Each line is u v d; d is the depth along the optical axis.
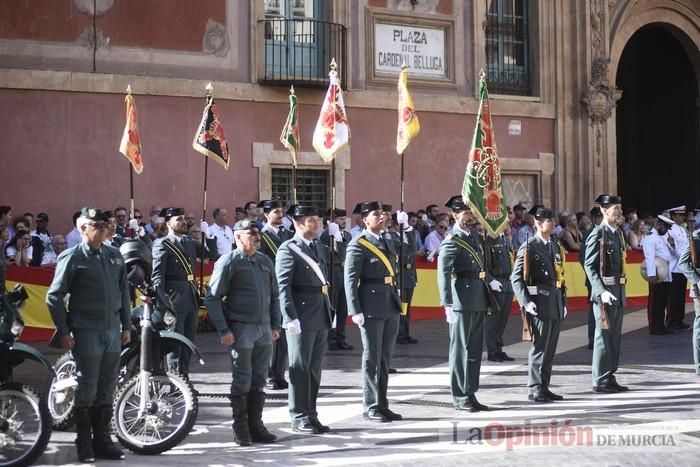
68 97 22.53
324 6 25.98
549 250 14.00
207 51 24.20
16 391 10.34
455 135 27.56
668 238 21.27
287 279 11.96
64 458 10.76
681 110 34.28
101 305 10.72
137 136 16.59
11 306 10.82
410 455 10.72
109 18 23.08
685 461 10.37
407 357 17.97
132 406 11.34
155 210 21.86
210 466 10.35
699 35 32.97
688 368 16.55
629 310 25.38
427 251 23.97
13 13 22.06
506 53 29.08
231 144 24.39
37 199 22.20
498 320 17.75
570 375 16.02
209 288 11.35
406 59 26.97
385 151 26.45
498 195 14.86
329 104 15.01
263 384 11.59
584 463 10.30
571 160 29.59
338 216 20.00
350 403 13.76
